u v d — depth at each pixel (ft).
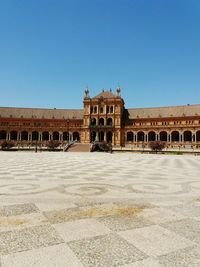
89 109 419.13
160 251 19.65
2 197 37.93
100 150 282.77
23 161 114.11
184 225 25.71
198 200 37.04
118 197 38.58
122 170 78.74
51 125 433.07
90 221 26.53
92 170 77.77
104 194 40.75
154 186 48.78
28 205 33.14
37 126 430.61
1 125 421.18
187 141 375.45
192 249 20.08
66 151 282.56
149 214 29.48
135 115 428.15
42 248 19.85
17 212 29.68
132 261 17.98
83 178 59.11
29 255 18.66
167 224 25.94
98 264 17.49
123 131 413.39
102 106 417.08
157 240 21.75
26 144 408.87
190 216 28.84
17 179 56.24
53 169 79.56
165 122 393.29
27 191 42.60
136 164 104.37
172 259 18.37
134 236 22.57
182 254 19.20
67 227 24.63
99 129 411.95
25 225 25.08
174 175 67.05
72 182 52.75
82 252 19.26
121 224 25.73
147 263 17.72
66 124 433.48
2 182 51.72
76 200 36.29
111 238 22.04
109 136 418.31
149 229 24.39
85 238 21.95
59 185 48.88
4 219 26.94
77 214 29.12
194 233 23.50
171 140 383.65
